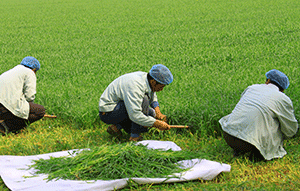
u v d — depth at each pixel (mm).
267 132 4449
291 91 6395
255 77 7523
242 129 4492
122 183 3926
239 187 3889
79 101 6863
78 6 33500
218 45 12328
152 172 4141
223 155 4875
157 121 5133
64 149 5336
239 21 17906
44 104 6902
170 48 12344
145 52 11852
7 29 20453
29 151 5172
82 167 4105
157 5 29531
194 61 10102
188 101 6293
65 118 6453
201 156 4535
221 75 8156
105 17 23484
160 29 16953
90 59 11219
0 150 5230
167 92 6996
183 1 31484
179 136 5652
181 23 18719
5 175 4172
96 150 4406
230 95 6512
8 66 10492
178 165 4348
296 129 4570
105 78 8531
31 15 27750
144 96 5117
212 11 23000
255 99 4559
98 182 3904
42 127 6312
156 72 4902
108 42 14500
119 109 5215
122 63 10203
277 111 4453
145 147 4668
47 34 17766
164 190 3891
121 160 4211
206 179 4105
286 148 4914
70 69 9805
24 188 3816
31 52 13188
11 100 5715
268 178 4172
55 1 41812
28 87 5902
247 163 4578
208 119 5629
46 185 3852
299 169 4305
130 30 17250
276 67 8438
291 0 26359
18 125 6004
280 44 11539
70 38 16141
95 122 6230
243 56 10367
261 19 17984
